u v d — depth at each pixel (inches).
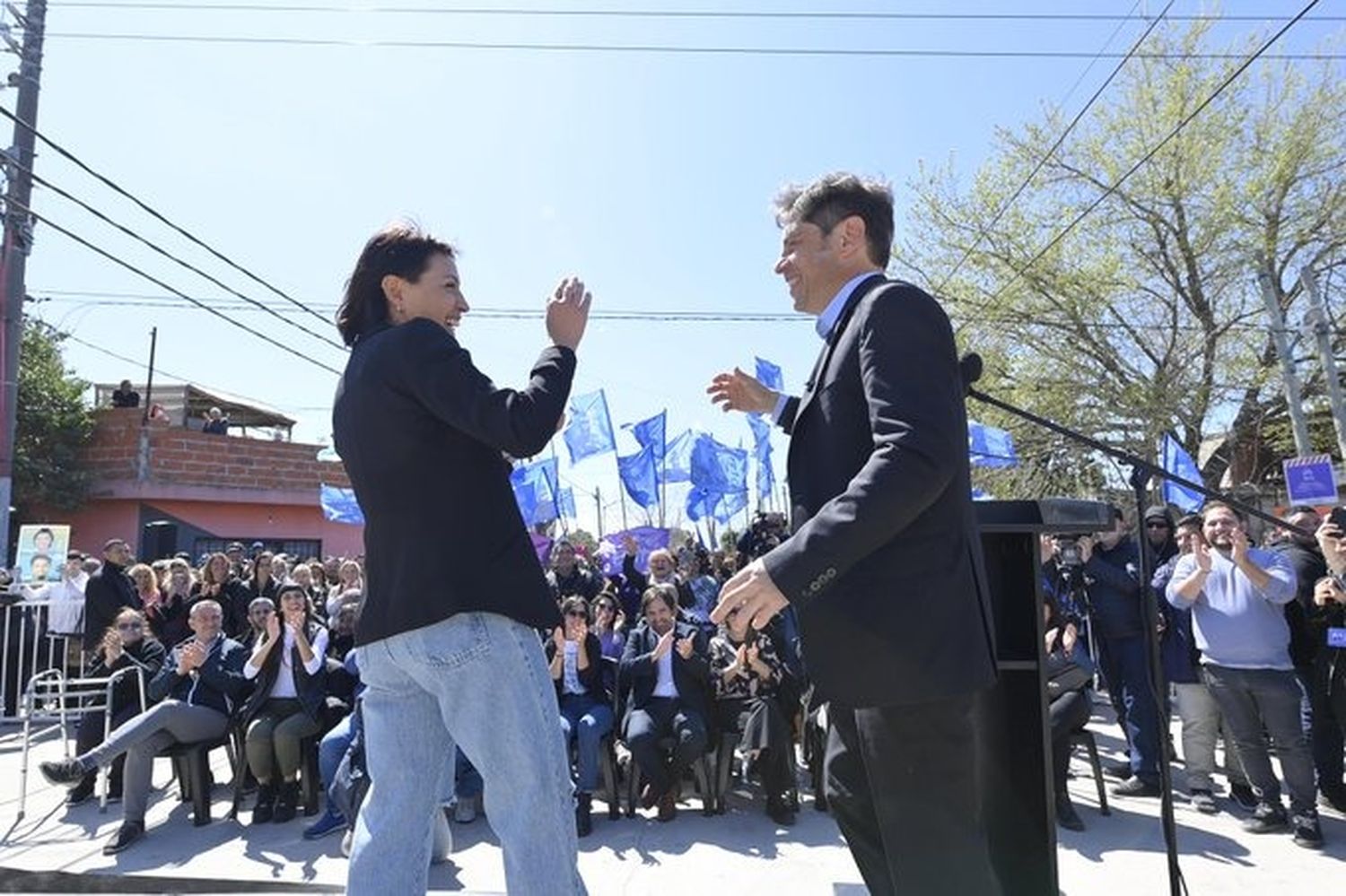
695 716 213.3
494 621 71.7
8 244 410.6
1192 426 617.0
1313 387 600.4
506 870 71.2
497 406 68.1
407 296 81.9
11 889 176.7
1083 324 631.8
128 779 198.8
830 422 63.8
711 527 561.9
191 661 217.3
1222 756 257.4
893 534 54.1
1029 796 85.2
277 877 174.4
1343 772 201.5
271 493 703.1
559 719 75.1
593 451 440.8
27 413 627.2
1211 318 618.2
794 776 211.9
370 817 75.9
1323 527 191.8
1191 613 204.8
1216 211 589.0
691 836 199.0
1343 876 163.6
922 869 60.4
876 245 72.4
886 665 59.4
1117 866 171.3
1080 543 258.2
